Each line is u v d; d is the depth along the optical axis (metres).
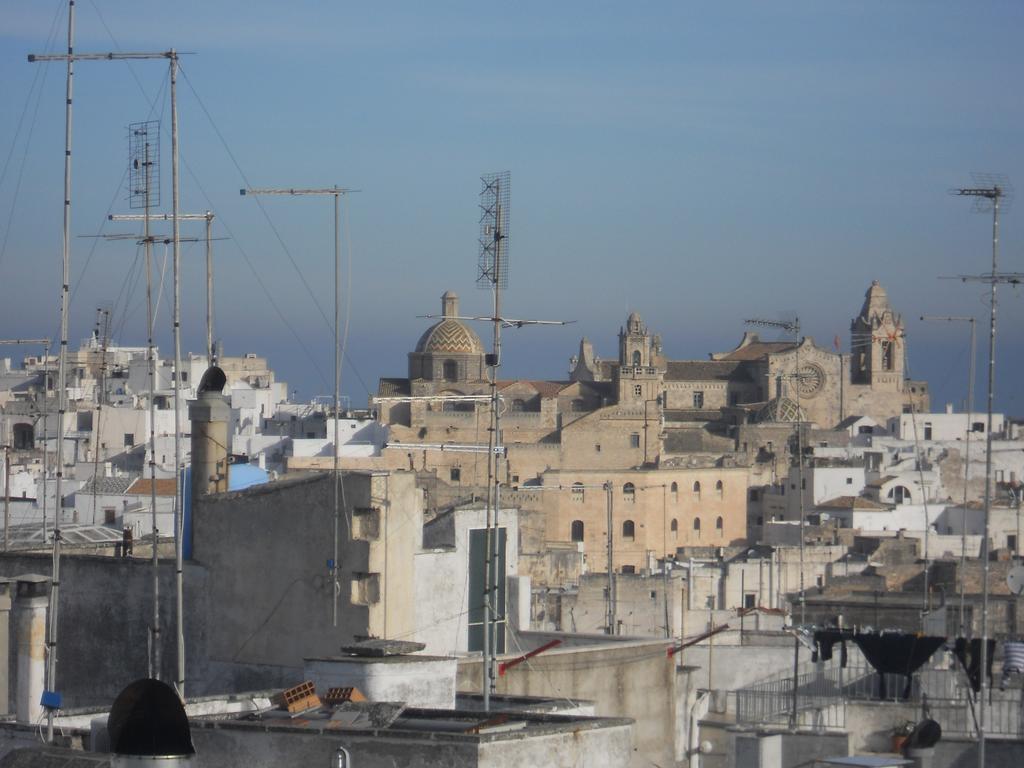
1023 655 89.81
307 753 49.88
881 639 88.44
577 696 75.50
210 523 73.00
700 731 80.81
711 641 94.81
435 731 50.66
